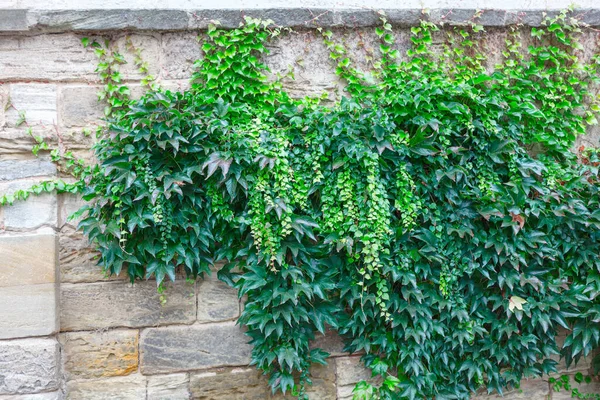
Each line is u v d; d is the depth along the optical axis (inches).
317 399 117.8
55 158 109.1
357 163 109.2
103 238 104.6
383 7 122.9
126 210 105.0
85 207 107.0
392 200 114.7
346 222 108.6
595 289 118.5
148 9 110.9
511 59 127.6
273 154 105.6
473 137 116.7
